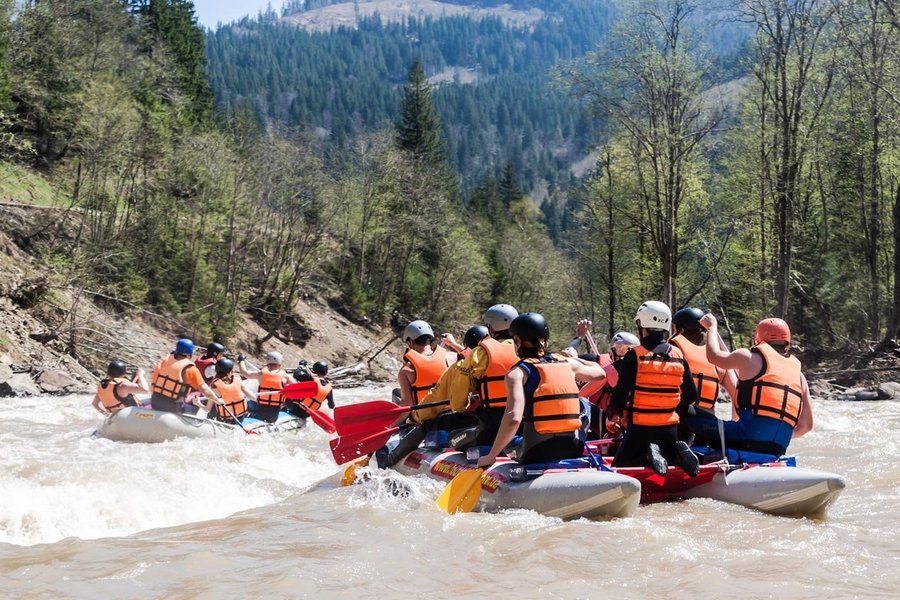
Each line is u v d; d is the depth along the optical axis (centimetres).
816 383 2542
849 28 3148
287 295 4906
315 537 610
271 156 4622
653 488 751
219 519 683
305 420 1455
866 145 3522
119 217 3975
